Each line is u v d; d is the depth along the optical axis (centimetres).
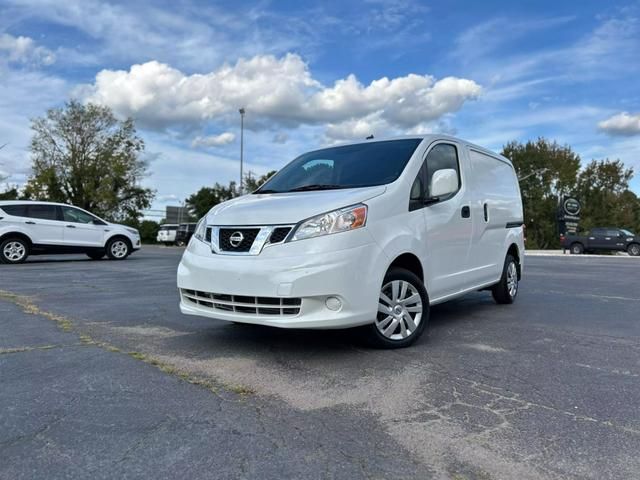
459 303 712
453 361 402
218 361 394
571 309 660
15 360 389
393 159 489
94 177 4575
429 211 483
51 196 4503
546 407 306
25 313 591
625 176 5709
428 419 287
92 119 4516
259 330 502
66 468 228
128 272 1130
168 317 571
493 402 313
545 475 226
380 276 406
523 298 766
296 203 409
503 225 664
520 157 5769
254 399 314
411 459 240
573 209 3216
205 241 432
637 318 596
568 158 5634
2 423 275
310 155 567
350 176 482
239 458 239
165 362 389
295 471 228
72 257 1734
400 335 439
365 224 402
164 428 270
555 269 1395
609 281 1036
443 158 535
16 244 1374
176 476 222
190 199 7288
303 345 443
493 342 468
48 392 321
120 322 542
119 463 233
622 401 317
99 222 1543
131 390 326
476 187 590
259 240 394
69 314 589
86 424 274
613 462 238
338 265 381
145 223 5478
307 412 295
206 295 420
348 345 445
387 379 355
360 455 243
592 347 451
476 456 243
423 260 464
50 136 4478
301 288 373
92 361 389
